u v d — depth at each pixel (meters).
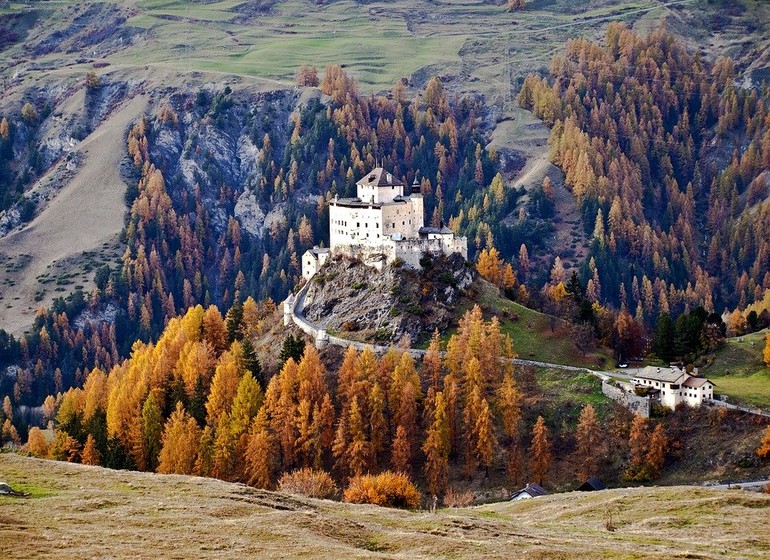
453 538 153.12
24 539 137.88
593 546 154.38
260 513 158.50
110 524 148.38
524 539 157.88
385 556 140.62
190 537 144.00
